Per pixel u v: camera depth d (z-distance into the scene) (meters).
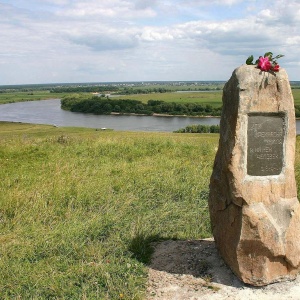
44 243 5.83
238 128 4.58
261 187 4.67
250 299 4.58
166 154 12.58
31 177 9.35
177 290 4.77
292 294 4.68
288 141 4.76
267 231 4.63
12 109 94.38
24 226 6.54
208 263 5.36
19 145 13.85
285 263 4.84
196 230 6.62
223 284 4.89
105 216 6.92
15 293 4.64
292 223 4.75
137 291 4.70
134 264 5.38
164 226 6.75
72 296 4.61
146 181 8.88
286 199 4.79
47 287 4.75
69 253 5.62
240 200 4.66
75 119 68.00
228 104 4.82
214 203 5.38
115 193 8.29
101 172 9.77
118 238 6.09
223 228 5.16
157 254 5.72
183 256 5.61
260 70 4.59
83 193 7.95
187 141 17.08
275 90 4.64
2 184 8.71
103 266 5.21
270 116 4.69
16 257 5.48
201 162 11.12
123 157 12.19
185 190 8.39
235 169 4.64
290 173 4.79
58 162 10.94
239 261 4.76
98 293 4.64
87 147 13.42
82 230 6.30
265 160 4.73
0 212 7.13
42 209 7.12
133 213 7.26
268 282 4.79
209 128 44.59
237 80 4.61
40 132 36.66
